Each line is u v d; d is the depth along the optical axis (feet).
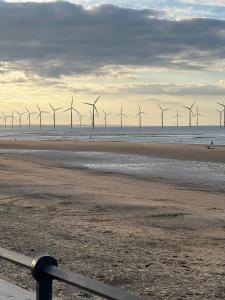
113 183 85.81
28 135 507.30
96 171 113.19
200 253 31.12
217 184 87.10
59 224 41.29
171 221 44.68
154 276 24.81
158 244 33.73
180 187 81.66
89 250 30.94
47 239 34.40
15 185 75.51
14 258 12.84
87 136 454.40
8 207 52.16
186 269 26.53
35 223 41.63
